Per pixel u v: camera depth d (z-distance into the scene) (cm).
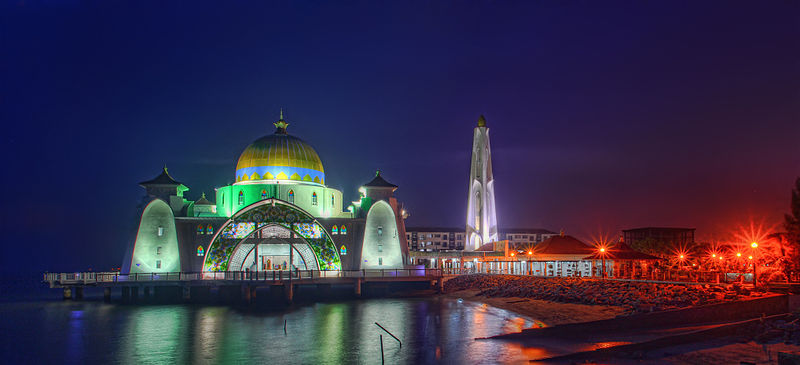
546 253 7150
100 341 4147
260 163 8006
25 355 3706
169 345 3966
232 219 7494
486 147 10500
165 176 7756
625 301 4928
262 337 4206
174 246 7425
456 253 8825
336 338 4116
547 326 4272
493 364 3247
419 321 4834
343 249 7850
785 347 3388
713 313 4072
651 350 3400
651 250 9525
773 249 5775
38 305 6556
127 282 6738
